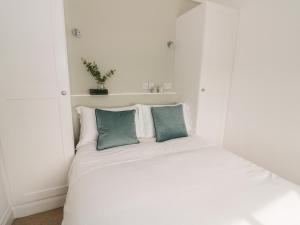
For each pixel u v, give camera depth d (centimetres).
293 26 183
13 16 127
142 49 234
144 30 230
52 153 160
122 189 107
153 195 102
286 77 193
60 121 157
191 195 103
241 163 144
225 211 91
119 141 172
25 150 150
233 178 122
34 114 147
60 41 143
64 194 171
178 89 260
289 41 188
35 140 151
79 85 204
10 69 133
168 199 99
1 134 140
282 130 201
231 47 239
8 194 151
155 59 246
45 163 159
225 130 270
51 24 139
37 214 162
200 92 229
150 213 89
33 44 136
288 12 186
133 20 221
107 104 220
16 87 137
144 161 144
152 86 249
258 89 222
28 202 159
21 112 142
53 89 149
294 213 91
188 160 146
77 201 100
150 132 202
